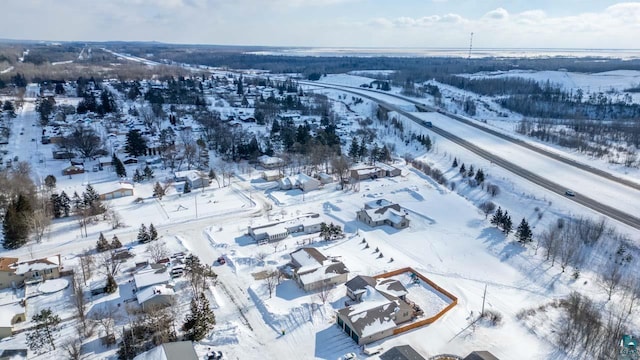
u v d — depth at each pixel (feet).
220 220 313.32
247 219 315.58
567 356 178.29
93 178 387.34
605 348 180.86
